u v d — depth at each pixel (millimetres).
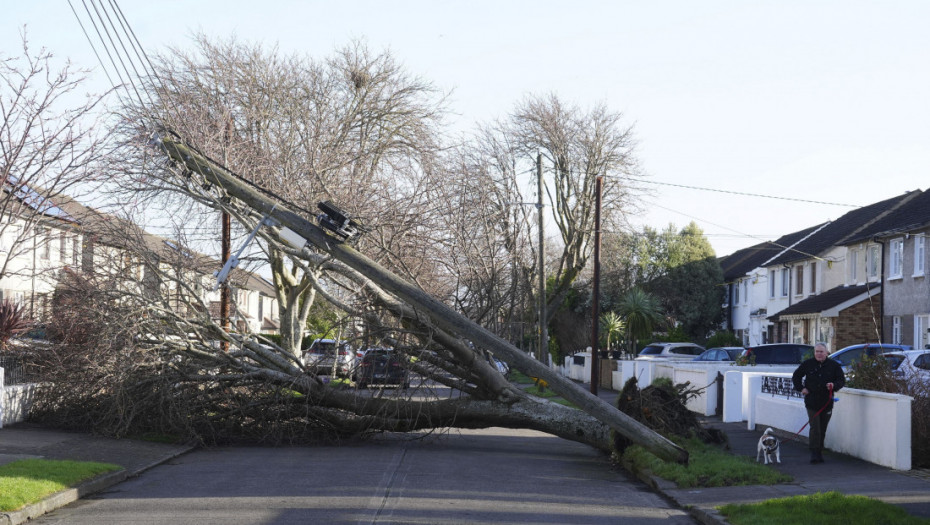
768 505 11742
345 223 18750
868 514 10891
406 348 20547
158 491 13758
